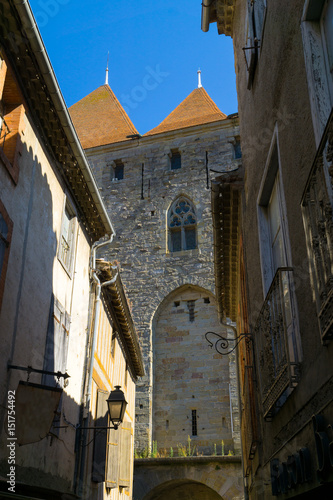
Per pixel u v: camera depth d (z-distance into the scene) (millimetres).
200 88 45562
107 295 15367
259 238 8484
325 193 4488
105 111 45812
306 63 5555
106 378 15922
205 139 37625
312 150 5250
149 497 26562
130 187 37906
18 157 9305
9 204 8836
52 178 11266
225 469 25656
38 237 10211
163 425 29922
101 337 15047
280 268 6043
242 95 11375
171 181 37000
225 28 13969
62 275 11672
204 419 29453
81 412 12336
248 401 10906
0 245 8367
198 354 31422
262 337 7695
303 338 5496
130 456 18625
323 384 4691
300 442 5496
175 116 43062
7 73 9133
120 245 35875
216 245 14828
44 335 10242
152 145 38938
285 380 5922
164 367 31625
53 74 9484
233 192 12156
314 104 5219
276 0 7086
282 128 6668
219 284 16828
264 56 8047
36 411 8367
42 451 9672
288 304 6586
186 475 25906
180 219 35812
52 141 11031
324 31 5562
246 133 10492
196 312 32656
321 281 4621
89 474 13062
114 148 39688
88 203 13219
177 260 34094
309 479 4926
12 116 9430
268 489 7891
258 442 9258
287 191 6359
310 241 5113
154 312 32938
